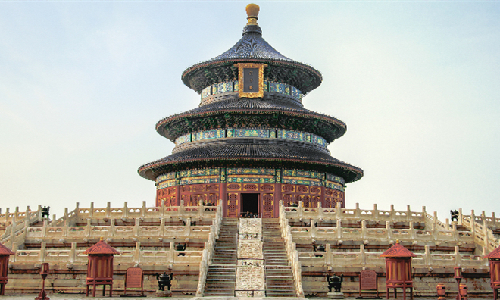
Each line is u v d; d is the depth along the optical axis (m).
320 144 102.44
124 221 75.38
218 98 104.56
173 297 55.72
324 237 66.06
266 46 108.00
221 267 59.50
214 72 104.62
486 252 63.47
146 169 98.81
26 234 67.75
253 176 92.75
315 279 59.34
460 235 70.19
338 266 59.81
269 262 60.69
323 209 74.06
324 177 97.00
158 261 59.66
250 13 114.56
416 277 61.25
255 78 101.88
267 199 92.19
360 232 66.69
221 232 69.44
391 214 76.44
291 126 98.75
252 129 97.50
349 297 58.78
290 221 72.56
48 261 60.97
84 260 60.81
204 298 51.94
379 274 59.88
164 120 100.88
